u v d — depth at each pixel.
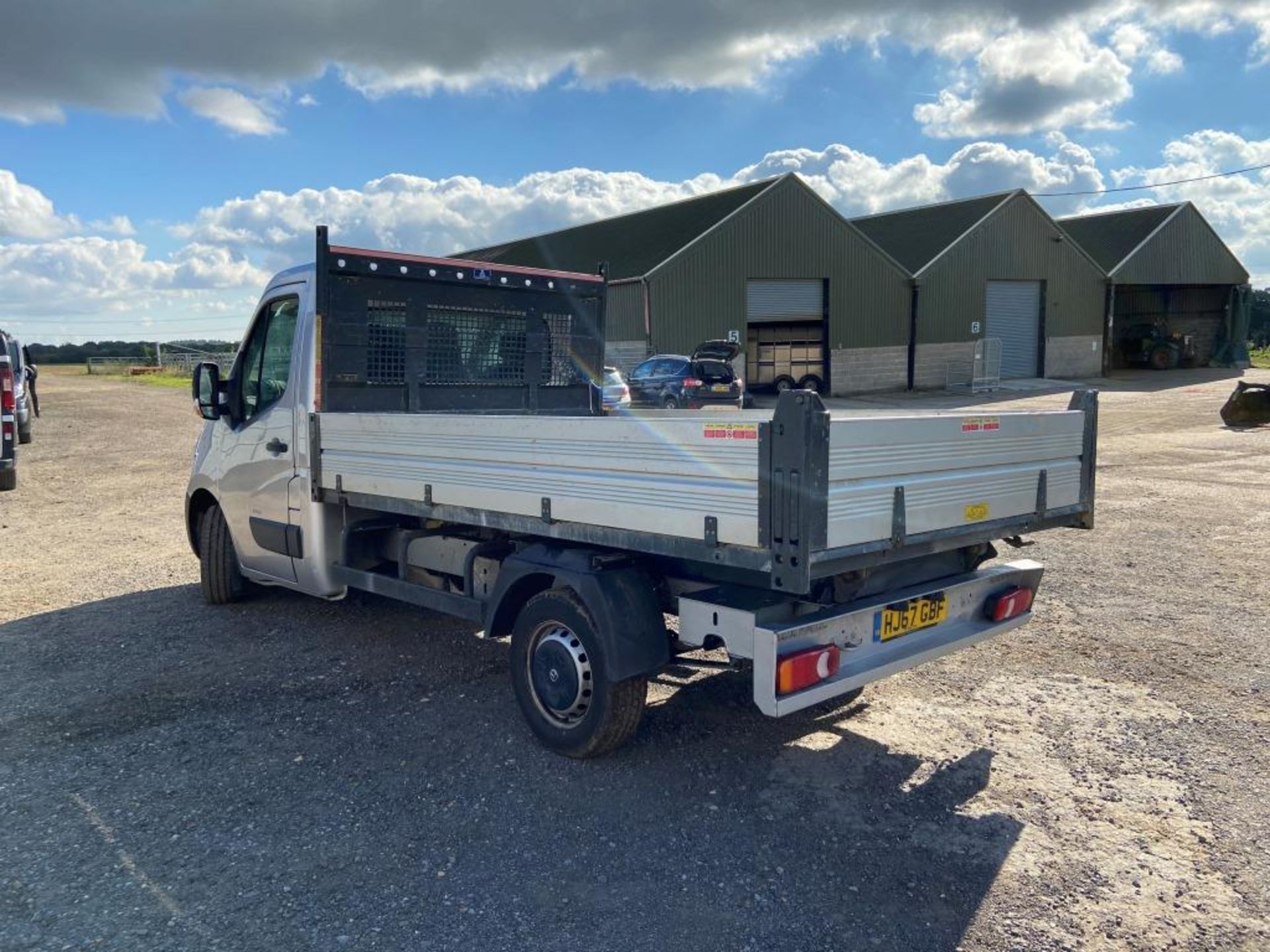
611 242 37.88
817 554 3.19
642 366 24.53
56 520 11.02
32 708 5.06
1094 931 3.04
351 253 5.68
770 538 3.27
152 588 7.71
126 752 4.46
